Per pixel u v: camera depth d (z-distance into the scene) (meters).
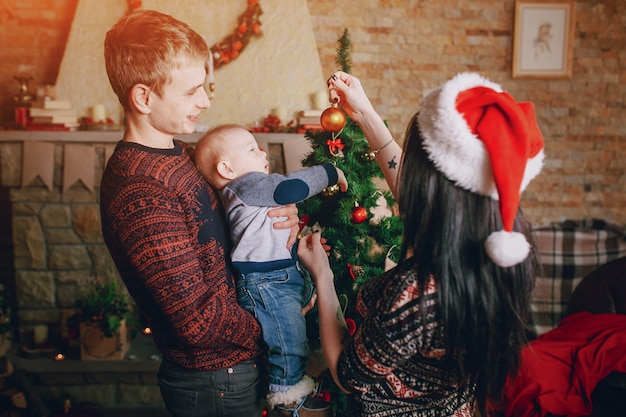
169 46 1.17
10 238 3.97
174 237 1.17
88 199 3.52
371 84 4.12
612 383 2.18
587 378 2.16
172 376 1.36
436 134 0.93
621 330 2.32
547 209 4.37
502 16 4.12
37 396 3.23
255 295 1.38
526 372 2.19
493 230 0.95
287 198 1.38
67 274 3.55
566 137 4.29
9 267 3.98
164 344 1.33
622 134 4.31
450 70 4.15
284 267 1.42
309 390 1.39
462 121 0.91
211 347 1.28
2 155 3.45
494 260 0.90
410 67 4.12
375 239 1.68
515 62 4.14
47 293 3.55
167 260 1.16
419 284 0.97
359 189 1.62
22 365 3.30
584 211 4.38
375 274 1.66
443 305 0.95
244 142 1.43
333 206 1.66
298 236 1.62
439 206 0.96
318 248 1.35
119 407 3.36
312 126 3.62
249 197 1.39
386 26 4.08
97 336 3.30
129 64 1.18
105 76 3.74
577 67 4.22
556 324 3.29
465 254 0.96
